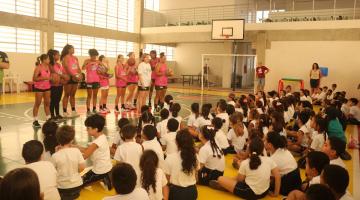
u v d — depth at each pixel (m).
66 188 3.34
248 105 7.16
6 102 10.55
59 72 7.52
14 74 13.13
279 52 15.80
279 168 3.74
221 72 21.56
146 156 2.77
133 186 2.20
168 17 21.78
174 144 4.17
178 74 23.09
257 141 3.62
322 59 14.89
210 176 3.98
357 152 5.97
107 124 7.54
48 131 3.60
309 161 2.98
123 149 3.47
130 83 9.48
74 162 3.35
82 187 3.77
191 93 15.77
